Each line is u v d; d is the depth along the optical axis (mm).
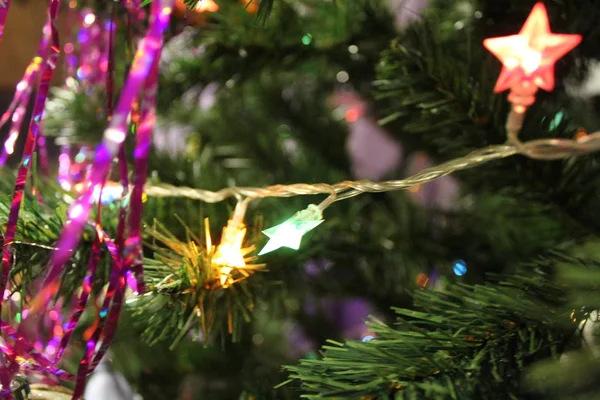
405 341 382
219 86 588
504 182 479
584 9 457
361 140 818
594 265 378
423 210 624
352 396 359
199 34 546
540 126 456
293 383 436
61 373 370
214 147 702
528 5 469
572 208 469
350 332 745
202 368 609
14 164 621
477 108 458
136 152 334
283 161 676
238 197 435
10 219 363
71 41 548
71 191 470
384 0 584
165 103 571
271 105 748
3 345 361
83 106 577
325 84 714
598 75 564
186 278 417
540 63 360
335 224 575
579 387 343
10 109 431
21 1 607
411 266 571
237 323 451
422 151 647
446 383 363
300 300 596
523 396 408
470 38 477
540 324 381
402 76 460
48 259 426
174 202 508
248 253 457
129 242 340
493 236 579
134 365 575
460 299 413
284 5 561
